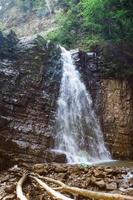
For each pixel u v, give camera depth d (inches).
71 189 251.3
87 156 633.0
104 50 754.2
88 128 677.9
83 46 815.1
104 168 393.4
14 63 608.4
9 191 275.6
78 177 341.1
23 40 665.0
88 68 738.2
